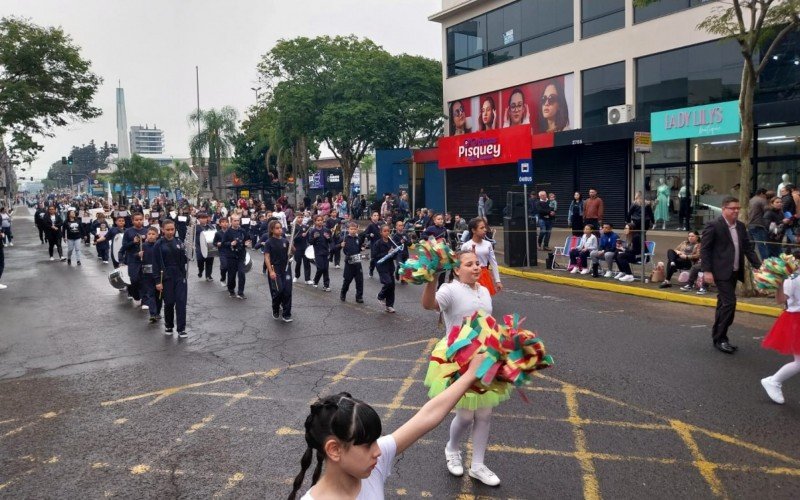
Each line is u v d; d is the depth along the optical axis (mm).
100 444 5848
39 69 26062
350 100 33500
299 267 16203
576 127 24953
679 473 4949
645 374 7469
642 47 22203
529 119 27094
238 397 7074
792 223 13453
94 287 15844
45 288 15758
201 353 9125
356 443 2154
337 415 2154
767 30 11906
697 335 9344
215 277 17406
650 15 22078
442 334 9922
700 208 21016
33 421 6516
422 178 35094
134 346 9664
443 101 32281
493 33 28734
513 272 16359
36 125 26828
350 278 12961
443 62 31609
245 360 8656
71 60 26281
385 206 28219
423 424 2479
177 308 10203
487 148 26219
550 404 6555
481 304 4957
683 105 21250
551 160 26094
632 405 6457
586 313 11195
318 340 9695
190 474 5168
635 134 13133
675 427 5863
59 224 22688
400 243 15609
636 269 15375
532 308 11758
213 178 65188
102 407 6883
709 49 20344
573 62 24797
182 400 7027
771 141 18766
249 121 51562
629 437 5664
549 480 4879
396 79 33594
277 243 11289
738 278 8398
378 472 2357
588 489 4723
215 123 51250
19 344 9984
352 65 33531
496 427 5977
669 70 21625
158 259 11062
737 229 8344
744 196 12039
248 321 11312
